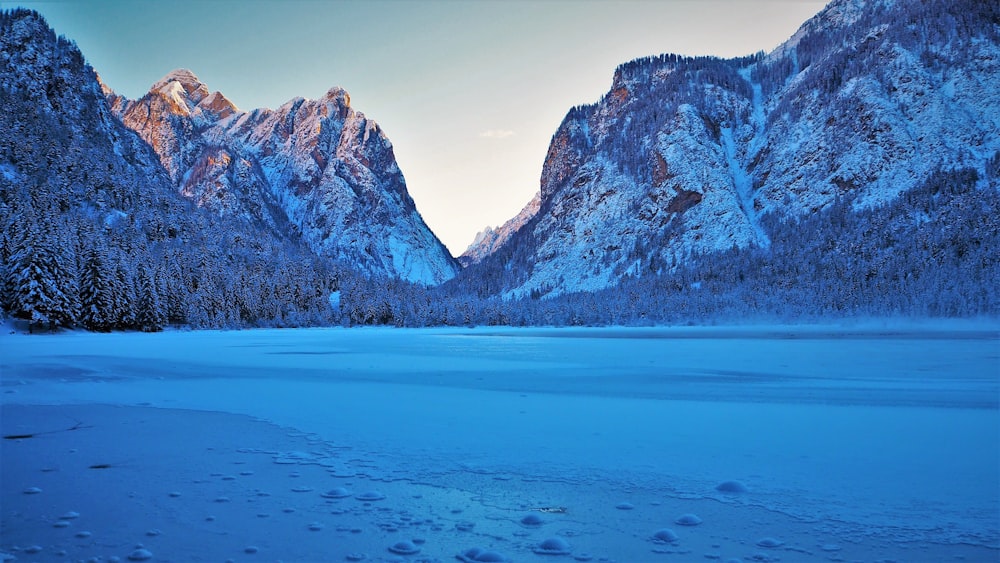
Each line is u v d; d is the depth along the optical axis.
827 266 173.12
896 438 11.75
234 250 189.38
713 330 126.00
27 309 78.44
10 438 12.20
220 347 55.56
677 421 14.11
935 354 41.44
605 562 5.77
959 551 5.98
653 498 8.02
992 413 14.83
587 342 70.44
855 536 6.46
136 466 9.87
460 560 5.86
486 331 128.88
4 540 6.43
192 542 6.39
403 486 8.67
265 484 8.77
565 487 8.59
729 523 6.96
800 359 37.41
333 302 167.88
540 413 15.54
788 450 10.78
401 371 29.81
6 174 152.38
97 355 42.03
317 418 14.75
